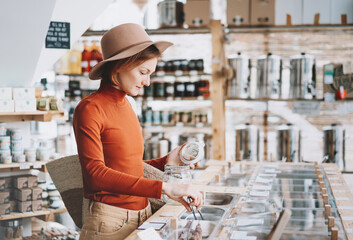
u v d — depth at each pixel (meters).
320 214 1.74
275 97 4.53
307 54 4.63
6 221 3.61
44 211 3.74
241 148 4.66
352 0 4.32
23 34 3.25
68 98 4.96
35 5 2.99
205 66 4.93
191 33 4.79
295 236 1.44
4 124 3.65
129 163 1.76
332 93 4.41
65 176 2.17
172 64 4.77
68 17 3.66
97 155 1.60
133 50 1.62
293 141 4.57
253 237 1.43
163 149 4.83
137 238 1.46
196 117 4.79
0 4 2.93
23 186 3.69
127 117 1.77
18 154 3.69
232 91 4.60
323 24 4.39
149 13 4.95
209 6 4.53
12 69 3.65
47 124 4.82
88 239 1.72
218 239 1.42
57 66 4.97
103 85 1.74
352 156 4.49
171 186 1.52
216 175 2.55
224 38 4.61
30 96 3.63
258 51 4.75
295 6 4.43
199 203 1.53
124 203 1.75
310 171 2.88
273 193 2.14
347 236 1.44
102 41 1.76
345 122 4.51
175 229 1.57
